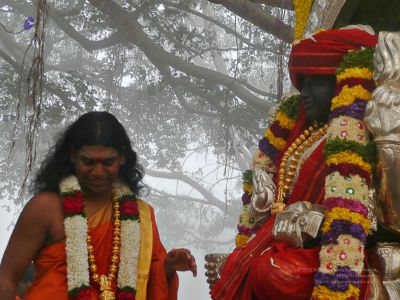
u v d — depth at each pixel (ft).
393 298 14.05
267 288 13.69
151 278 14.73
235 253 14.80
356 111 14.05
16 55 77.36
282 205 14.92
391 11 17.15
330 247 13.34
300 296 13.55
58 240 14.16
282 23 26.37
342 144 13.84
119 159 14.55
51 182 14.51
